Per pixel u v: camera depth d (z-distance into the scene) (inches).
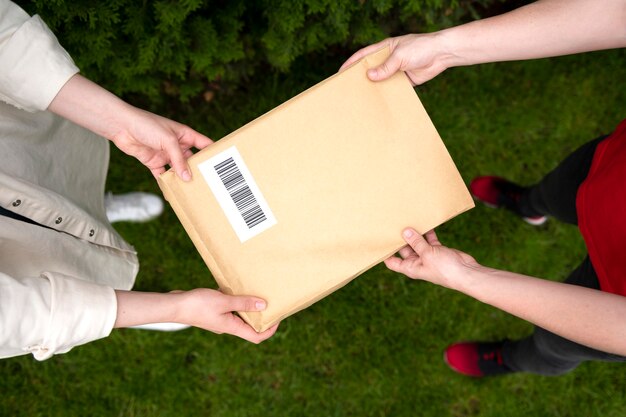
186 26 58.3
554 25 35.4
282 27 58.5
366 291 75.0
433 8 62.4
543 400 73.9
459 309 75.3
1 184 36.6
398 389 73.9
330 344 74.2
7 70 35.4
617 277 42.1
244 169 37.3
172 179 37.4
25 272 40.7
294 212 37.6
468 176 77.6
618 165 42.4
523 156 78.0
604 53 77.2
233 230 37.7
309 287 37.6
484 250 76.0
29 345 30.8
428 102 77.2
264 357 73.9
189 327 73.4
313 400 73.7
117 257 48.8
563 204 54.6
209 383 73.5
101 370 72.6
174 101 74.5
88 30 53.8
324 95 37.3
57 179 44.7
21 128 40.3
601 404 73.7
